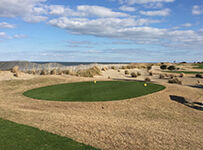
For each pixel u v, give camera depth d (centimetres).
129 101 1572
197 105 1572
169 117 1261
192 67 6994
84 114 1245
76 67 5072
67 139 772
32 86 2308
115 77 3878
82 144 734
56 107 1407
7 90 2109
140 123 1098
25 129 855
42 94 1855
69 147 702
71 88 2122
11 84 2417
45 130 865
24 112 1207
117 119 1162
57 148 688
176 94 1866
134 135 881
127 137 852
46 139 758
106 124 1028
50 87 2217
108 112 1317
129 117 1226
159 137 875
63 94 1823
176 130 1001
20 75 3102
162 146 777
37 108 1379
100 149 710
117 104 1493
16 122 967
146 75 4459
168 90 1994
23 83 2483
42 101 1581
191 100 1712
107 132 900
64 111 1303
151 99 1644
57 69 4450
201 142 845
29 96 1784
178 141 841
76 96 1733
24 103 1535
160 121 1166
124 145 766
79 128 933
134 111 1360
